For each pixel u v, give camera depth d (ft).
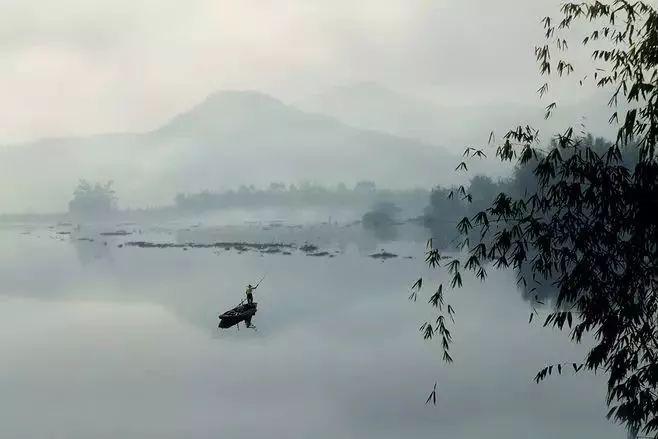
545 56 27.84
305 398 92.99
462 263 264.31
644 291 25.48
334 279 248.93
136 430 79.77
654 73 24.03
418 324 151.43
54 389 99.19
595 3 26.27
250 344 134.31
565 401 86.63
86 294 215.72
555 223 26.63
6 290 226.17
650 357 25.81
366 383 100.42
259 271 284.41
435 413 83.66
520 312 155.33
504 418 80.28
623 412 27.09
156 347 131.64
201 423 80.84
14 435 78.23
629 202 24.59
